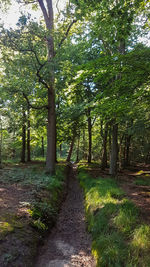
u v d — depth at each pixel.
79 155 33.53
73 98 15.00
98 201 5.99
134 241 3.37
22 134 16.52
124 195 6.09
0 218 4.15
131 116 9.68
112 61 5.09
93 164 19.41
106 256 3.39
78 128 19.09
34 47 8.95
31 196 6.01
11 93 9.58
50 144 10.95
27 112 12.85
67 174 14.39
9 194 6.09
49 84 10.22
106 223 4.52
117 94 6.50
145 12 6.32
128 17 5.11
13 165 13.95
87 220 5.73
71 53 11.20
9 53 9.27
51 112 11.10
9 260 3.06
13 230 3.84
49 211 5.58
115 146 11.77
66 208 7.05
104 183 8.11
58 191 8.14
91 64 5.39
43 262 3.62
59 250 4.20
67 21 11.42
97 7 6.76
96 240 4.20
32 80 9.48
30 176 9.04
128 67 5.12
